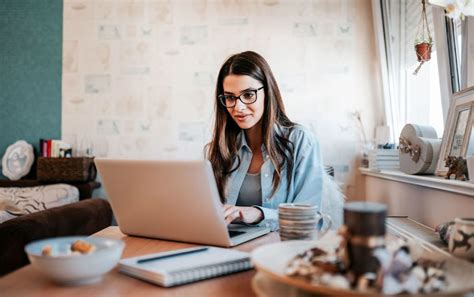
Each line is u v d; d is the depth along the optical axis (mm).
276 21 3018
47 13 3166
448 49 1766
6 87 3189
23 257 1166
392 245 686
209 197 914
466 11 1088
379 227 563
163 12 3090
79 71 3137
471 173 1170
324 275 560
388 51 2773
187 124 3068
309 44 3000
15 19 3189
